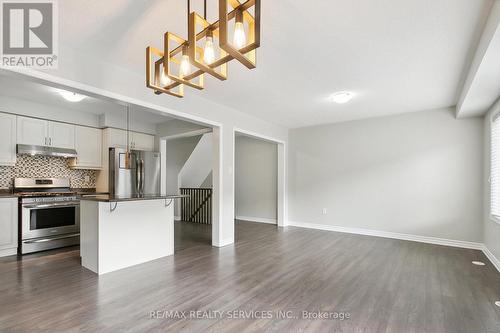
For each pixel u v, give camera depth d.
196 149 6.46
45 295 2.38
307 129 5.98
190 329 1.86
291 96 3.82
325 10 1.90
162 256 3.62
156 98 3.24
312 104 4.23
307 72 2.98
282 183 6.12
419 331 1.87
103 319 1.98
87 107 4.59
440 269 3.15
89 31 2.20
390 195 4.88
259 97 3.89
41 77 2.28
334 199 5.54
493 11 1.82
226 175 4.36
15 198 3.69
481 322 2.00
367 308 2.20
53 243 4.01
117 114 5.06
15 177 4.32
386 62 2.72
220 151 4.23
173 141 6.93
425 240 4.50
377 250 4.00
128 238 3.23
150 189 5.41
